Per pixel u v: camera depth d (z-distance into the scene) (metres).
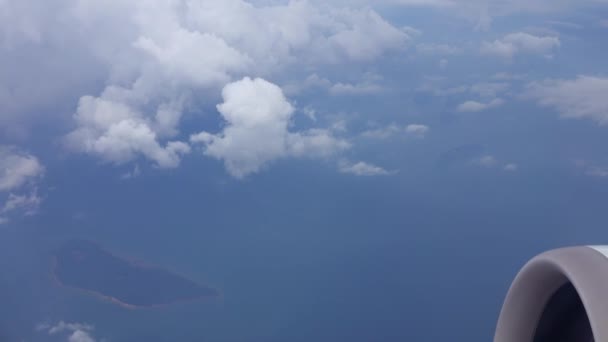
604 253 1.94
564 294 2.24
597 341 1.63
